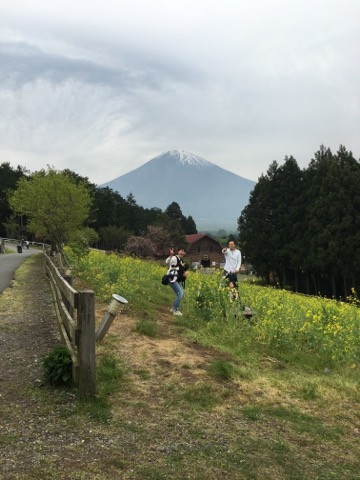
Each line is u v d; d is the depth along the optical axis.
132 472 3.30
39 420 4.08
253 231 49.03
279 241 46.69
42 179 27.28
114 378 5.14
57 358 4.87
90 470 3.27
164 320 8.92
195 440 3.91
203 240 88.19
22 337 7.10
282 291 14.88
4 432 3.81
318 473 3.53
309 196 45.56
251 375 5.69
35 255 37.22
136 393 4.85
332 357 6.91
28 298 11.30
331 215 40.12
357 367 6.77
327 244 39.25
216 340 7.52
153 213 123.19
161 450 3.68
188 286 11.97
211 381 5.35
